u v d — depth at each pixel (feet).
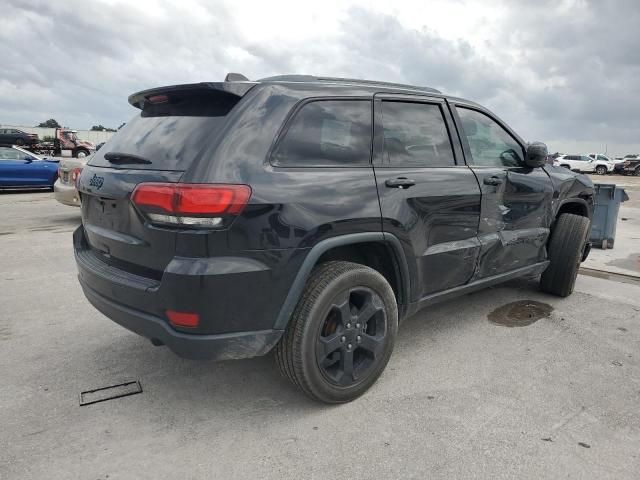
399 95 10.21
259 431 8.23
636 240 25.64
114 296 8.38
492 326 12.89
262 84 8.39
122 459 7.50
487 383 9.84
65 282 16.75
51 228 27.40
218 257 7.23
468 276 11.34
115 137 9.88
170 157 7.78
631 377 10.13
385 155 9.52
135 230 7.92
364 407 8.95
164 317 7.57
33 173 45.55
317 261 8.71
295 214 7.72
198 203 7.04
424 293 10.32
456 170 10.82
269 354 11.20
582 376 10.16
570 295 15.46
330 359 8.69
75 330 12.58
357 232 8.54
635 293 15.83
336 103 9.00
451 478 7.07
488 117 12.57
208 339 7.42
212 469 7.28
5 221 29.73
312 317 8.13
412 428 8.28
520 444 7.85
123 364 10.69
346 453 7.63
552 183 13.66
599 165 127.65
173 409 8.92
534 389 9.61
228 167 7.34
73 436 8.08
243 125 7.75
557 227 14.66
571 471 7.23
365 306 8.99
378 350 9.25
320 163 8.43
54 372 10.31
